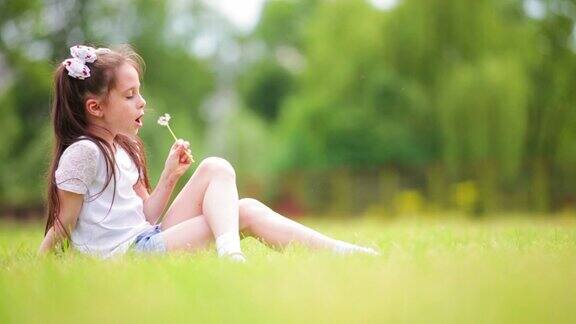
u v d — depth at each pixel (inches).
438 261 155.6
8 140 1048.8
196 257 166.1
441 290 129.1
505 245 197.8
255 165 1162.0
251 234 191.2
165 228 186.9
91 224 182.9
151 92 1179.9
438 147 935.0
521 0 946.1
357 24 983.6
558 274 142.5
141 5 1197.1
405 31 939.3
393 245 206.5
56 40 1152.8
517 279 137.9
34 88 1105.4
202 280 139.3
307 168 1041.5
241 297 127.0
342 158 1012.5
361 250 179.8
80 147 181.6
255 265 154.0
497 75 870.4
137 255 172.2
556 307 121.1
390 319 114.8
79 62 187.8
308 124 1032.8
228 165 186.9
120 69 189.9
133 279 141.2
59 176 181.0
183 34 1275.8
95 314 119.3
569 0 952.3
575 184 930.1
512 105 871.1
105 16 1177.4
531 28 923.4
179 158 197.6
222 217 178.4
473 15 906.7
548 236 233.8
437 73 927.0
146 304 123.9
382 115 986.7
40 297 130.6
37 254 186.7
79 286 137.3
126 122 191.0
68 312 121.0
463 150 885.2
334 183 1020.5
